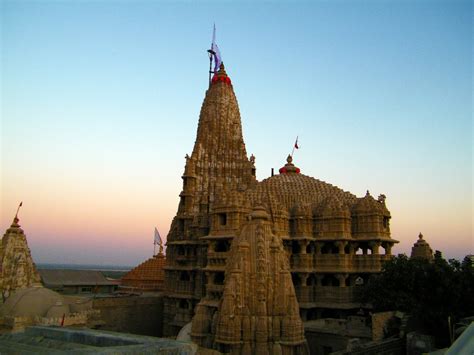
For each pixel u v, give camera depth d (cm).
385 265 6019
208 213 7925
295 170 8681
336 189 8225
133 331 8188
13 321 5547
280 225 6981
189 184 8625
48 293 6316
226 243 6688
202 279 7512
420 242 7850
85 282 10838
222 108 9550
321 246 7150
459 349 1517
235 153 9288
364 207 7181
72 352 983
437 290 5203
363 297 6150
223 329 4709
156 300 8744
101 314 7719
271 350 4700
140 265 11081
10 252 7044
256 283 4962
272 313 4878
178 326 7706
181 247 8250
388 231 7375
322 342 5444
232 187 8575
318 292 6888
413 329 5044
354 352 4197
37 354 992
